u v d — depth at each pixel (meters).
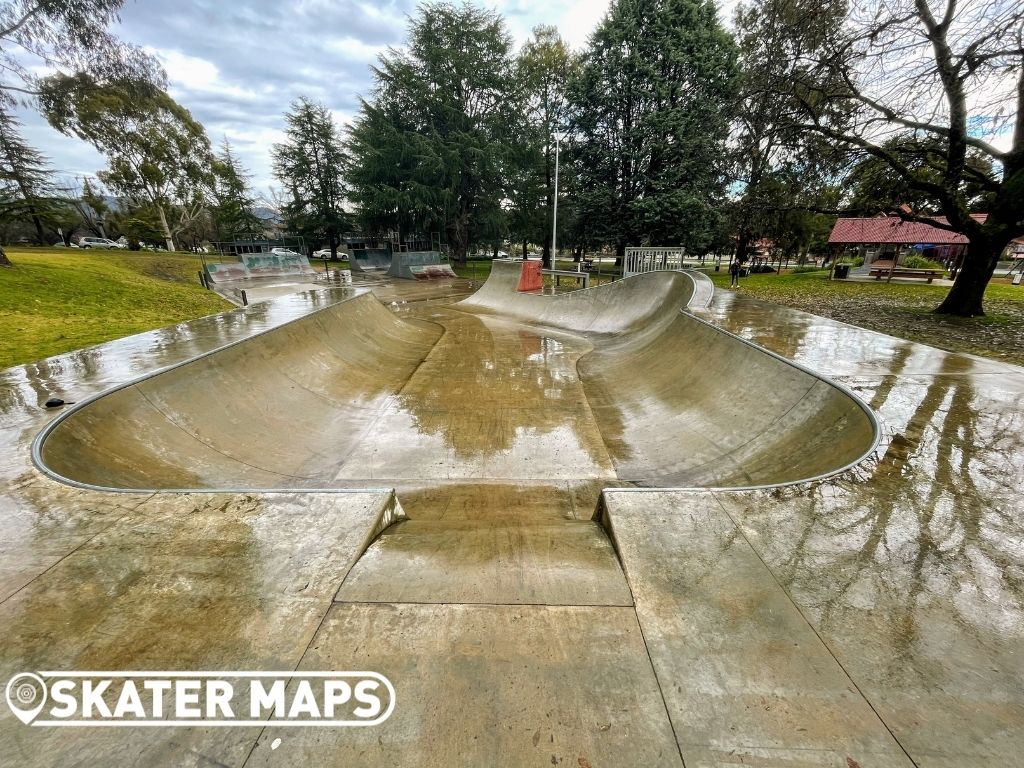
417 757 1.24
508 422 5.65
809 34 9.82
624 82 20.16
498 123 27.52
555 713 1.35
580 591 1.87
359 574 1.98
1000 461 2.87
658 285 11.66
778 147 11.69
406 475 4.36
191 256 29.38
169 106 27.98
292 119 36.38
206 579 1.93
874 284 18.31
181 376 4.89
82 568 1.99
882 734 1.27
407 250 33.06
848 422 3.68
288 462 4.56
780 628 1.65
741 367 5.57
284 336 6.96
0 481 2.70
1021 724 1.29
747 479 3.68
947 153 9.73
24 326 8.21
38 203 29.75
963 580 1.87
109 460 3.49
